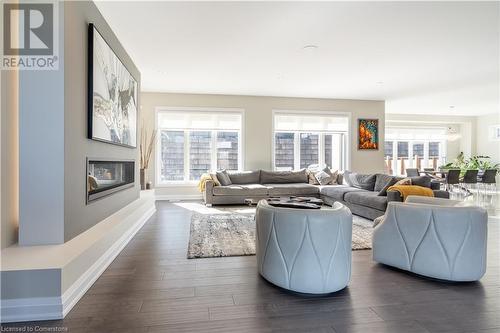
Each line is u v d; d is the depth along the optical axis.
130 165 4.20
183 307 1.93
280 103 7.41
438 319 1.81
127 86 3.94
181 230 3.96
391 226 2.61
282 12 3.15
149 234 3.75
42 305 1.77
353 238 3.59
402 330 1.69
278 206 2.44
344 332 1.67
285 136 7.64
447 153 10.62
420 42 3.94
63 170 2.19
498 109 9.12
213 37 3.79
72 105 2.33
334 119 7.77
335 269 2.10
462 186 9.05
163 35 3.71
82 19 2.53
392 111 9.55
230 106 7.19
